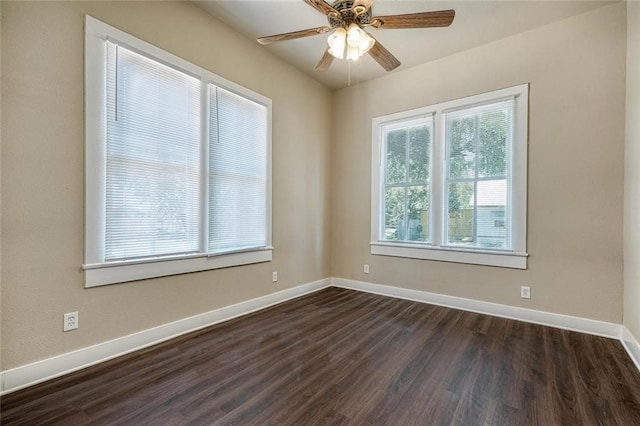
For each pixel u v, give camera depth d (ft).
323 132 14.26
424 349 7.85
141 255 7.85
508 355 7.50
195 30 8.96
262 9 9.05
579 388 6.08
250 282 10.82
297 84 12.77
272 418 5.17
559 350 7.75
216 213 9.70
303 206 13.16
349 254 14.26
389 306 11.49
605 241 8.61
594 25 8.77
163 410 5.37
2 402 5.50
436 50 11.01
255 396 5.80
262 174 11.29
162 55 8.13
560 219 9.26
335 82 13.96
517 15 9.05
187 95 8.87
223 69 9.79
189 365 6.95
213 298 9.59
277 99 11.84
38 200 6.15
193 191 9.04
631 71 7.87
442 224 11.64
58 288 6.43
